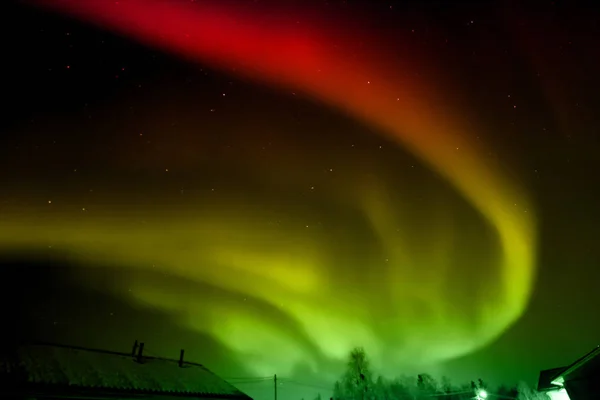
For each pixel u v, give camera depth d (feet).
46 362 40.37
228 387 54.85
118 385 41.52
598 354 45.73
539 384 70.49
